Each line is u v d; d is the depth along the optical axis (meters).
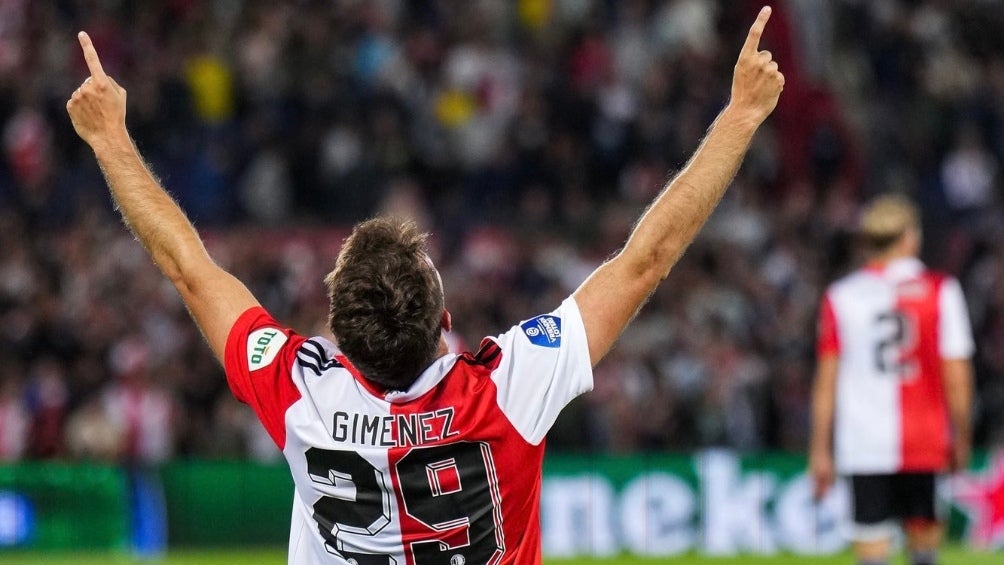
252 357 10.63
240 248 56.62
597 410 51.50
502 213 63.03
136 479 42.97
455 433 10.28
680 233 10.70
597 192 65.69
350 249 10.49
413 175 63.81
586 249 61.41
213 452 48.62
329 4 69.44
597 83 69.19
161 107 62.66
